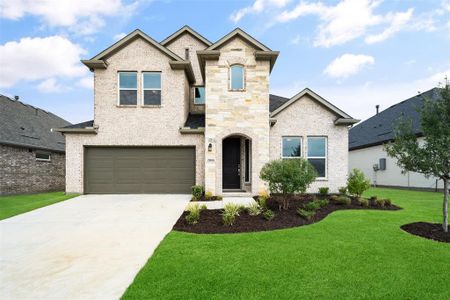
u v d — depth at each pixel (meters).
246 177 12.79
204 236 5.71
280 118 12.93
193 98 15.89
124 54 12.60
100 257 4.59
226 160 13.09
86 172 12.41
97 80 12.48
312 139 13.11
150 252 4.81
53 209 8.86
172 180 12.59
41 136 17.12
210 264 4.17
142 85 12.66
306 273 3.85
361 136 23.78
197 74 16.38
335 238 5.53
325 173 12.98
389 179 19.25
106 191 12.44
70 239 5.62
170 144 12.51
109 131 12.44
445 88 5.98
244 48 11.77
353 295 3.27
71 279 3.79
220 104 11.64
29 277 3.86
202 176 12.41
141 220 7.29
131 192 12.48
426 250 4.80
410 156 6.33
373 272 3.89
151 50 12.69
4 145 13.66
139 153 12.59
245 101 11.67
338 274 3.82
